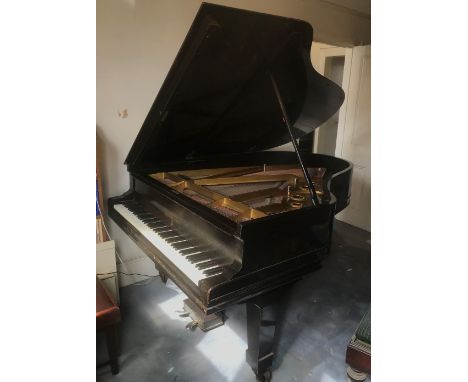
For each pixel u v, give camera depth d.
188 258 1.44
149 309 2.26
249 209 1.61
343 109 3.75
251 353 1.62
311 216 1.53
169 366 1.78
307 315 2.25
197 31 1.41
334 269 2.88
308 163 2.98
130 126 2.35
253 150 2.67
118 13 2.11
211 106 1.93
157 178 2.14
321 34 3.33
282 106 1.87
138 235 1.77
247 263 1.32
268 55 1.70
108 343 1.66
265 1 2.80
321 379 1.71
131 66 2.24
